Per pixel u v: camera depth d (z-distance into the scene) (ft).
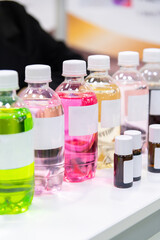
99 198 2.85
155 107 3.86
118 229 2.52
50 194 2.92
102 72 3.46
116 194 2.91
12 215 2.60
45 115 2.83
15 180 2.54
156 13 7.17
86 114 3.03
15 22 6.47
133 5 7.20
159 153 3.28
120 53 3.51
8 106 2.57
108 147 3.44
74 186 3.07
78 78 3.11
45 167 2.90
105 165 3.47
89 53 7.56
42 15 7.38
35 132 2.83
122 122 3.77
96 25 7.42
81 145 3.07
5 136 2.47
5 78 2.47
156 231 2.98
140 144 3.13
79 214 2.60
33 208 2.70
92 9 7.38
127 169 2.99
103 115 3.36
